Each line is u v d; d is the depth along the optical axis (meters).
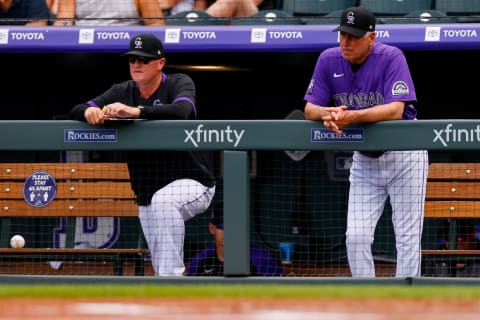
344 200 32.34
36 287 17.50
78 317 12.78
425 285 21.23
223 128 21.83
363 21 22.75
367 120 21.64
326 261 30.27
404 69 22.89
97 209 26.86
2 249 27.58
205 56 32.19
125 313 13.12
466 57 31.81
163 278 21.78
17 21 32.19
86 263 28.84
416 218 23.27
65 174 26.73
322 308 13.66
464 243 28.89
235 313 13.02
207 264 26.75
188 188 23.53
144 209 24.06
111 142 22.16
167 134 22.05
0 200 26.78
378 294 16.09
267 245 32.34
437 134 21.58
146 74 23.88
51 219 31.14
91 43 30.36
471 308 13.70
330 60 23.59
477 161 30.77
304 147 21.77
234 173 21.73
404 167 23.00
